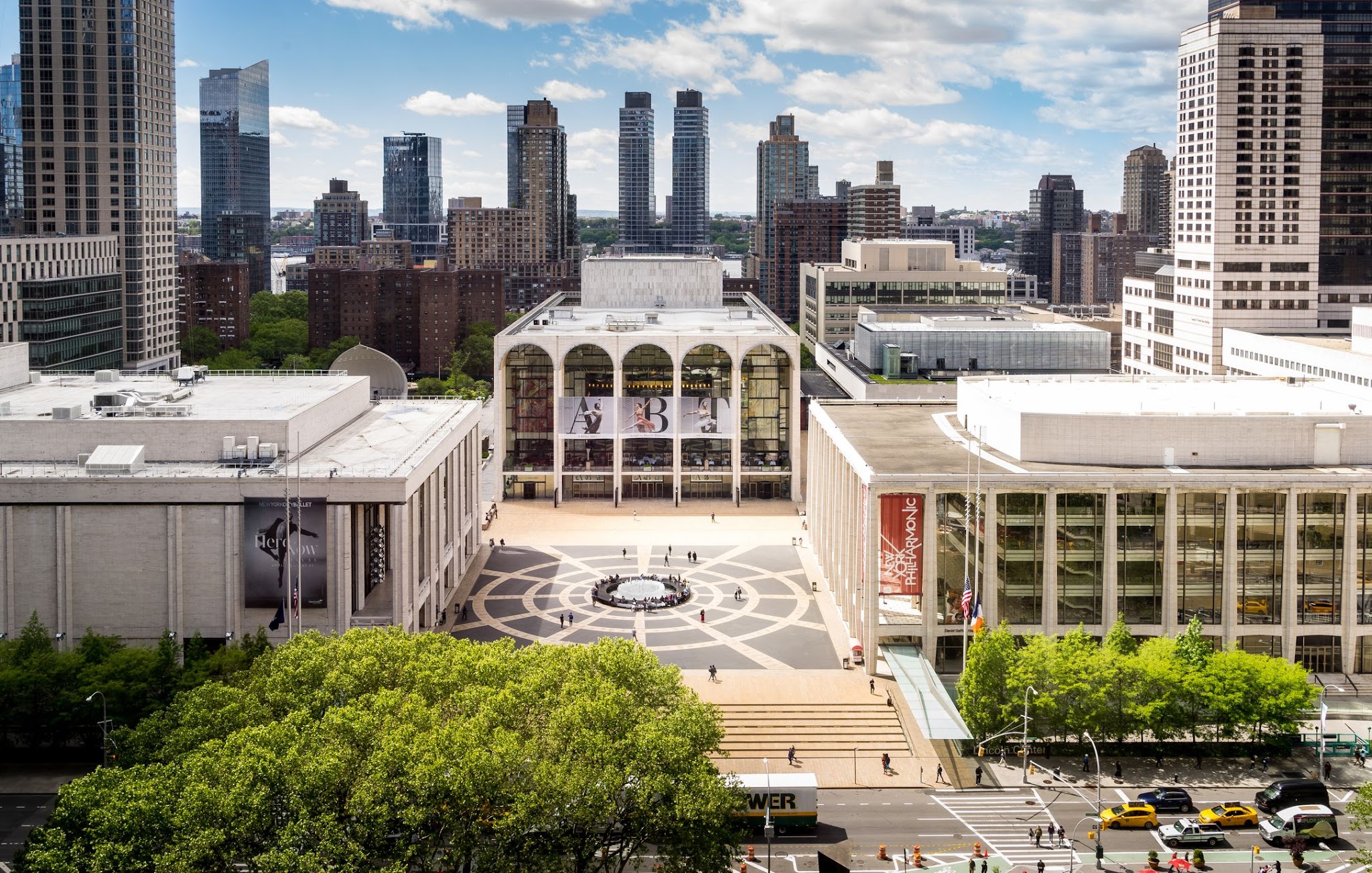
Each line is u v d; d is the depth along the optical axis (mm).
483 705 113938
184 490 158375
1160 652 148750
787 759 145000
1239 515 161500
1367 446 168500
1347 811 117062
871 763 144250
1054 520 160625
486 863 102812
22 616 160250
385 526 181625
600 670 125938
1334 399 191875
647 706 121562
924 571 163125
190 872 93625
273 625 159125
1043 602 161625
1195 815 130625
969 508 160750
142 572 160000
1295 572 162125
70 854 96000
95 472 161750
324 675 123125
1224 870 118812
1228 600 162125
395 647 127875
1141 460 168625
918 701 147875
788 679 165000
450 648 130250
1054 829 125875
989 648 145000
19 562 159750
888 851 123250
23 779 136000
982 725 144750
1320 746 140250
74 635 160500
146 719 119812
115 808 96750
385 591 177125
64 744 143375
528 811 102062
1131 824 128250
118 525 159375
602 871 112750
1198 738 149250
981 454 177625
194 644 148625
